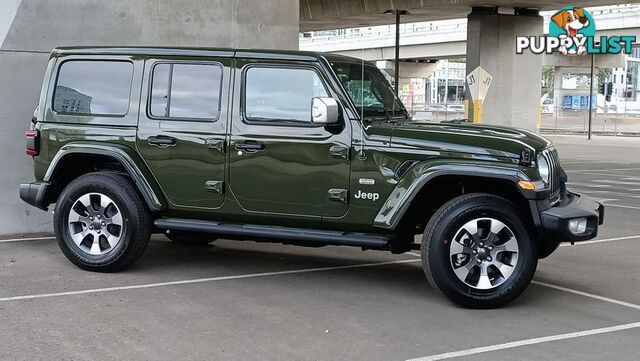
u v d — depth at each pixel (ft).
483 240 19.29
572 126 179.73
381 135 20.06
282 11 35.35
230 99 21.44
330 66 20.62
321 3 116.16
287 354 15.81
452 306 19.83
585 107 233.35
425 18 120.78
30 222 29.53
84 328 17.35
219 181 21.50
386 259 26.14
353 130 20.27
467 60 103.81
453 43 181.27
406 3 103.35
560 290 21.85
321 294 20.90
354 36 203.51
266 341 16.66
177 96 22.06
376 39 195.42
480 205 19.07
